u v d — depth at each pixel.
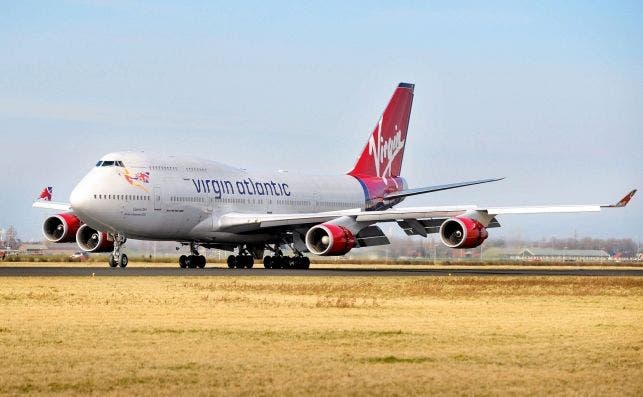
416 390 37.34
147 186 123.69
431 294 80.38
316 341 49.56
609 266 194.38
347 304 69.06
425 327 55.81
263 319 58.97
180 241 133.75
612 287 93.31
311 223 127.69
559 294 82.38
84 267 131.88
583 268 171.38
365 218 123.12
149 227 124.88
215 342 48.81
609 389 37.88
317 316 61.12
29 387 37.38
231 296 75.56
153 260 195.00
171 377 39.44
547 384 38.72
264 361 43.28
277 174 147.25
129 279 96.12
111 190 120.06
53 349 46.16
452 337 51.56
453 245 121.00
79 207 119.06
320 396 36.19
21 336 50.38
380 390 37.28
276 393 36.59
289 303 69.69
